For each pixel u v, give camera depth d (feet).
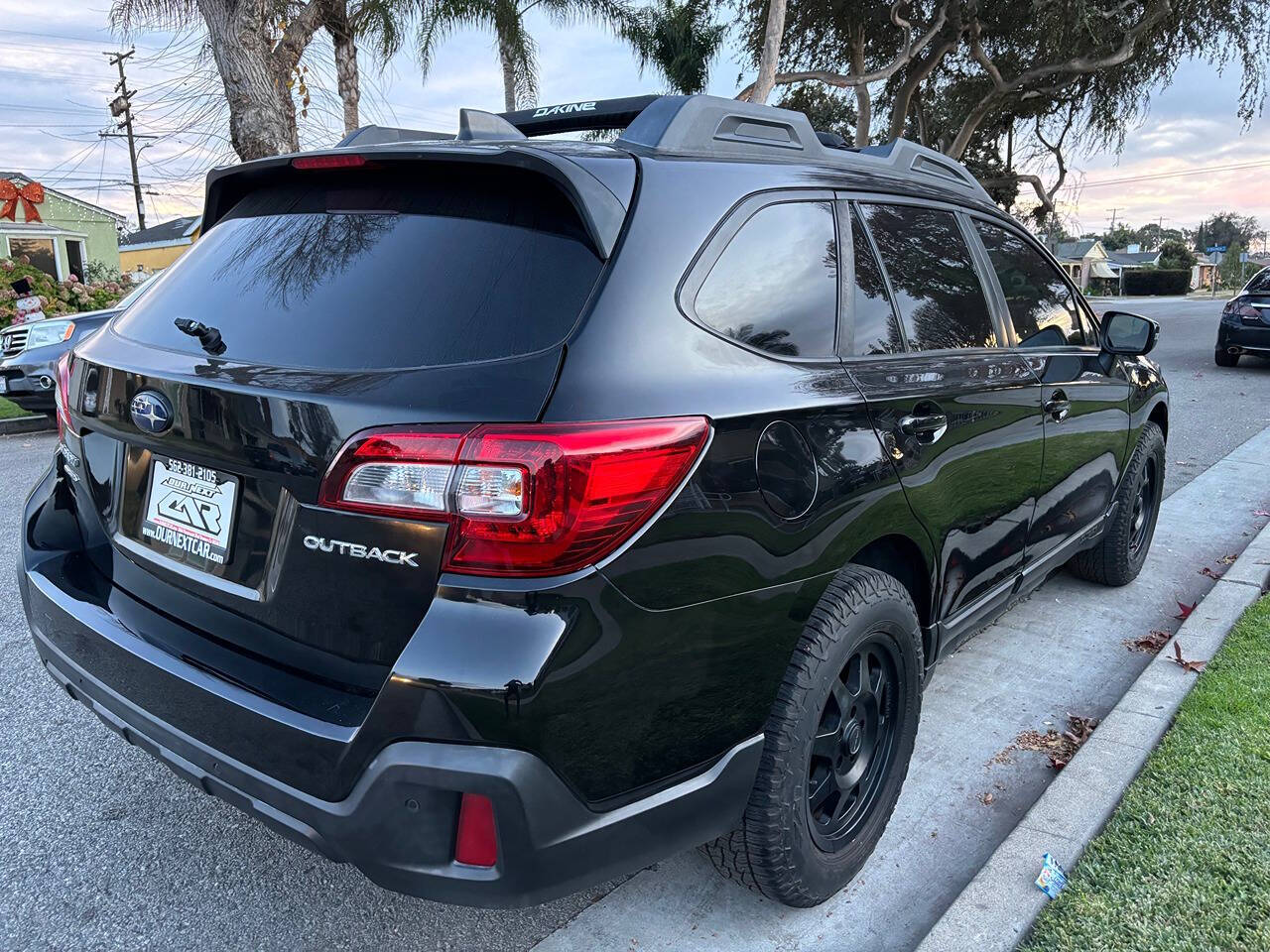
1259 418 29.09
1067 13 60.44
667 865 8.21
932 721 10.65
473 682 5.00
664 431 5.53
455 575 5.18
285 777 5.57
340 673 5.67
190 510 6.55
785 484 6.34
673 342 5.95
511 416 5.16
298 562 5.75
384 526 5.31
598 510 5.21
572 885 5.51
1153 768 8.98
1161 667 11.02
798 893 7.16
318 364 5.83
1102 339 12.14
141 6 27.89
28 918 7.44
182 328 6.37
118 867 8.11
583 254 5.89
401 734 5.13
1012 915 7.05
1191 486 20.65
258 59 28.55
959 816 8.87
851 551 7.01
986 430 9.00
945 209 9.73
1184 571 15.47
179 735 6.17
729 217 6.76
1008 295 10.52
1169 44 64.03
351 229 6.62
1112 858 7.70
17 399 29.25
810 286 7.38
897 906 7.65
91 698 7.01
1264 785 8.66
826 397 6.91
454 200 6.40
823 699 6.81
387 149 6.50
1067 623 13.39
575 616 5.18
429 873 5.27
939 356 8.72
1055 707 10.95
